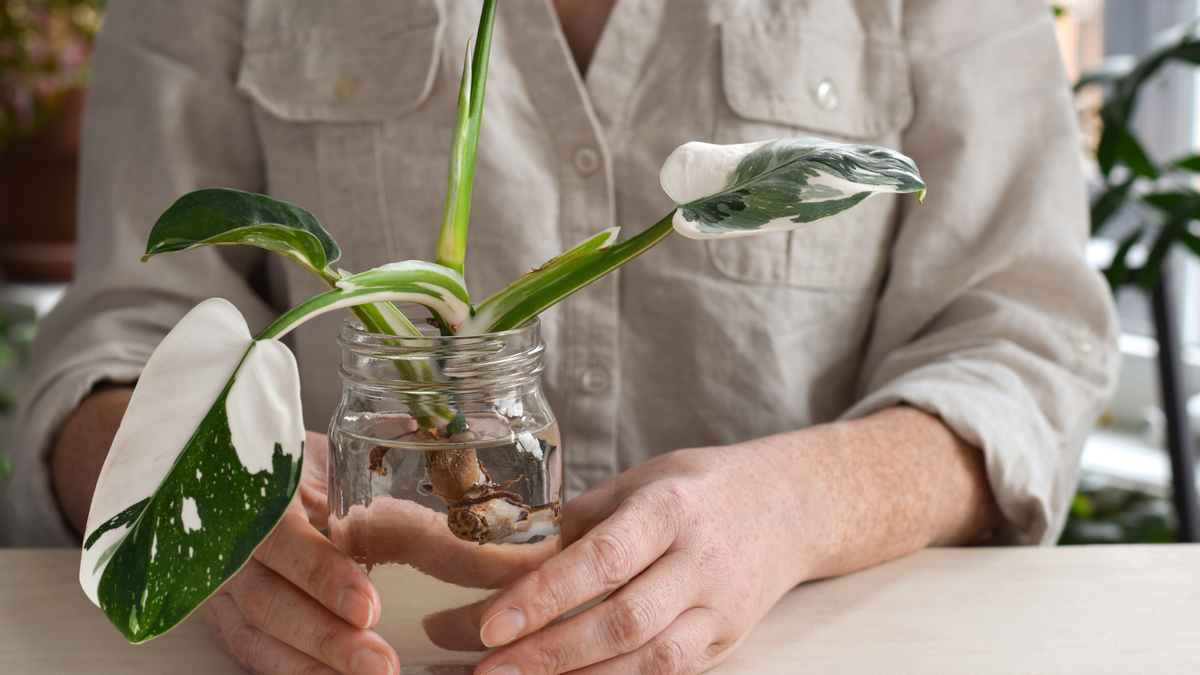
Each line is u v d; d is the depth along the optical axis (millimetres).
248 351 575
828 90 970
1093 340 931
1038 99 990
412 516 637
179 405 572
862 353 1057
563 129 942
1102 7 2332
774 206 605
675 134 944
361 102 963
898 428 838
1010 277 953
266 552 665
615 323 963
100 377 897
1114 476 2021
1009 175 983
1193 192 1458
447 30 942
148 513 562
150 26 1016
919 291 971
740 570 697
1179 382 1334
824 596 776
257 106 1001
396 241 962
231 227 606
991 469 840
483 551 642
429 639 654
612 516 671
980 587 785
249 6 1002
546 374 971
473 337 621
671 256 954
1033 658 715
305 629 653
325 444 766
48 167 2387
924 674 702
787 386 984
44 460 891
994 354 909
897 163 610
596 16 969
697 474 729
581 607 695
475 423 634
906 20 995
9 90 2260
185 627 748
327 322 988
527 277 632
